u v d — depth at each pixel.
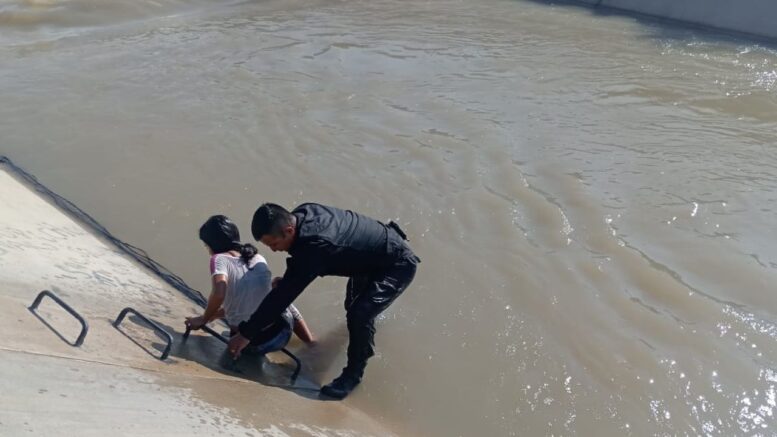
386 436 4.63
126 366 4.09
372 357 5.49
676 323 5.91
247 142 8.72
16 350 3.69
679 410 5.07
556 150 8.66
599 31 13.77
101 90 10.24
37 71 10.97
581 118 9.66
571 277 6.43
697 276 6.45
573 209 7.41
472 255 6.71
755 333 5.79
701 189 7.85
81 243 6.13
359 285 5.28
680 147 8.88
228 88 10.39
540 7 15.47
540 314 6.00
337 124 9.30
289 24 13.70
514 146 8.73
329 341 5.70
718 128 9.52
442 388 5.24
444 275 6.43
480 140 8.87
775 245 6.87
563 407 5.10
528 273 6.46
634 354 5.58
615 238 6.94
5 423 3.03
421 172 8.12
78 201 7.36
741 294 6.23
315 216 4.79
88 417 3.35
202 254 6.64
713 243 6.89
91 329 4.43
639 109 10.07
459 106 9.91
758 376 5.37
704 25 14.04
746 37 13.52
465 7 15.29
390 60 11.78
